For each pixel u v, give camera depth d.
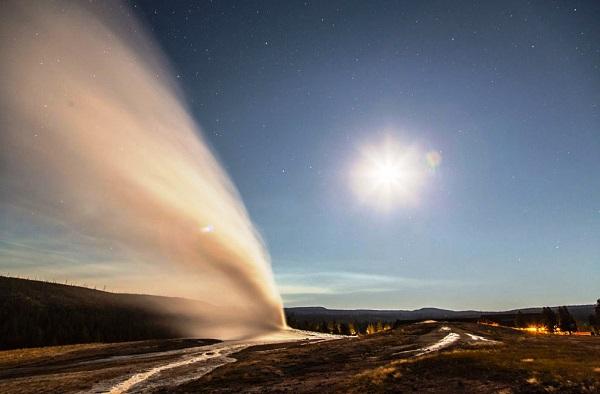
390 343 61.53
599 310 128.88
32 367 59.09
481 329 85.50
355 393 26.66
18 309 188.88
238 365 48.12
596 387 22.05
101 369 50.81
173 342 94.88
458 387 24.89
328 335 147.38
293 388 31.77
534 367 28.17
